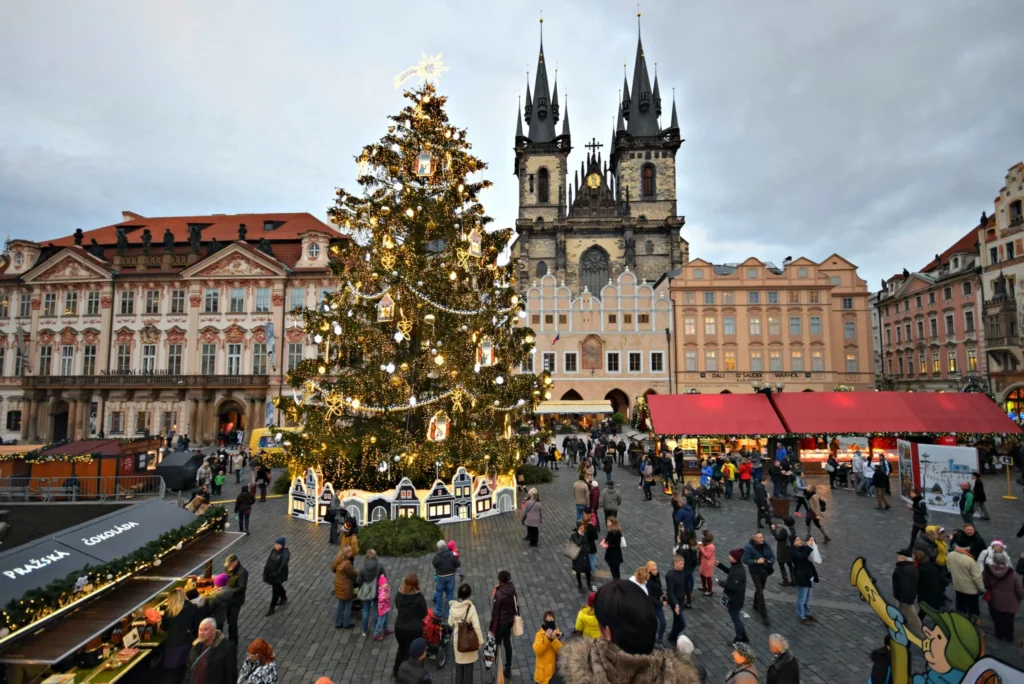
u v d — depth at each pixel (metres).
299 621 14.14
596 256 98.06
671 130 107.56
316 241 57.44
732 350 68.69
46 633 9.25
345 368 28.16
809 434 36.88
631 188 105.88
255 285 56.66
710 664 11.80
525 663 12.07
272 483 35.59
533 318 68.88
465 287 26.03
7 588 8.76
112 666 10.59
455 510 24.06
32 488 28.09
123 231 64.12
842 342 70.38
